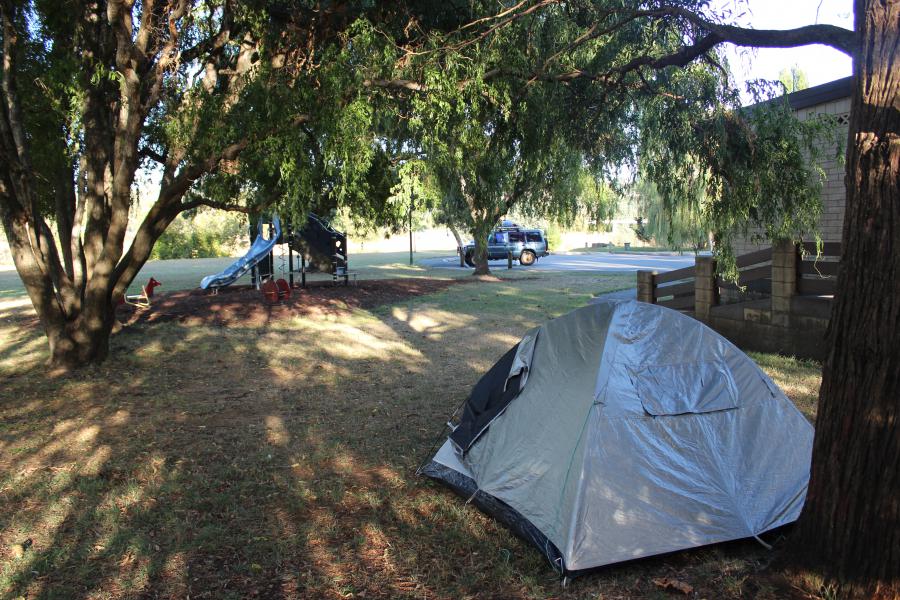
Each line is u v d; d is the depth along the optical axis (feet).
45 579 11.93
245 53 26.48
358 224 29.37
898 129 9.06
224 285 59.52
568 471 12.52
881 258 9.13
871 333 9.28
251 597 11.38
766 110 19.98
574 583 11.59
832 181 28.86
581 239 181.37
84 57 26.68
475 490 14.99
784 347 29.14
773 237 21.99
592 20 21.48
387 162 24.77
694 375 13.78
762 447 13.48
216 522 14.33
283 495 15.84
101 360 30.99
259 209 27.50
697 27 19.15
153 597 11.37
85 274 30.76
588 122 23.63
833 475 9.93
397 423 21.89
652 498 12.27
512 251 106.52
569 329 14.76
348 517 14.58
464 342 37.73
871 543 9.43
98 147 29.37
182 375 29.50
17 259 28.73
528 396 14.65
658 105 20.95
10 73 27.04
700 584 11.37
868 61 9.43
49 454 18.81
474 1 22.66
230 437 20.44
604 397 12.87
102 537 13.55
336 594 11.50
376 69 21.48
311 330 42.29
